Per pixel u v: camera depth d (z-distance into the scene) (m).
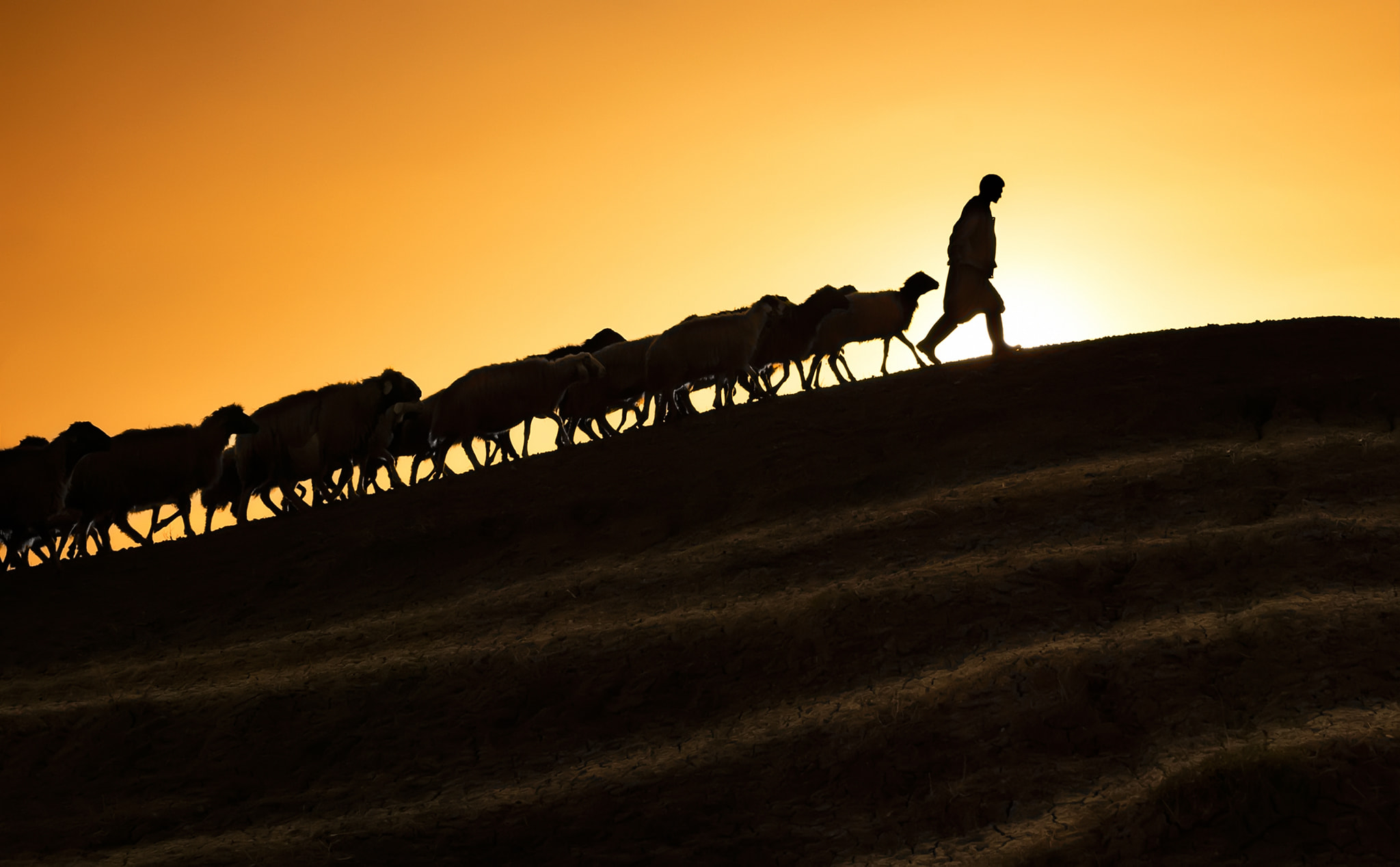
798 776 8.86
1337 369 15.21
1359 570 10.02
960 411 16.39
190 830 9.52
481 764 9.95
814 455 16.06
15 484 17.70
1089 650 9.46
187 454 18.62
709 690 10.48
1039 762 8.38
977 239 18.64
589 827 8.61
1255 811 7.06
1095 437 14.68
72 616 15.34
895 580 11.51
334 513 18.11
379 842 8.74
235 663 12.90
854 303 20.05
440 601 14.05
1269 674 8.64
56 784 10.58
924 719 9.11
